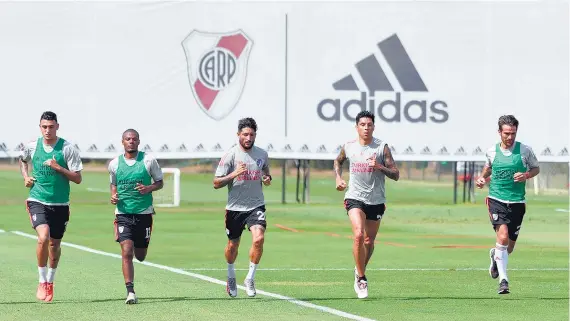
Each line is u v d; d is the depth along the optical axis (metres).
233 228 21.83
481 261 32.12
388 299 22.41
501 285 22.81
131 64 62.78
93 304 21.02
